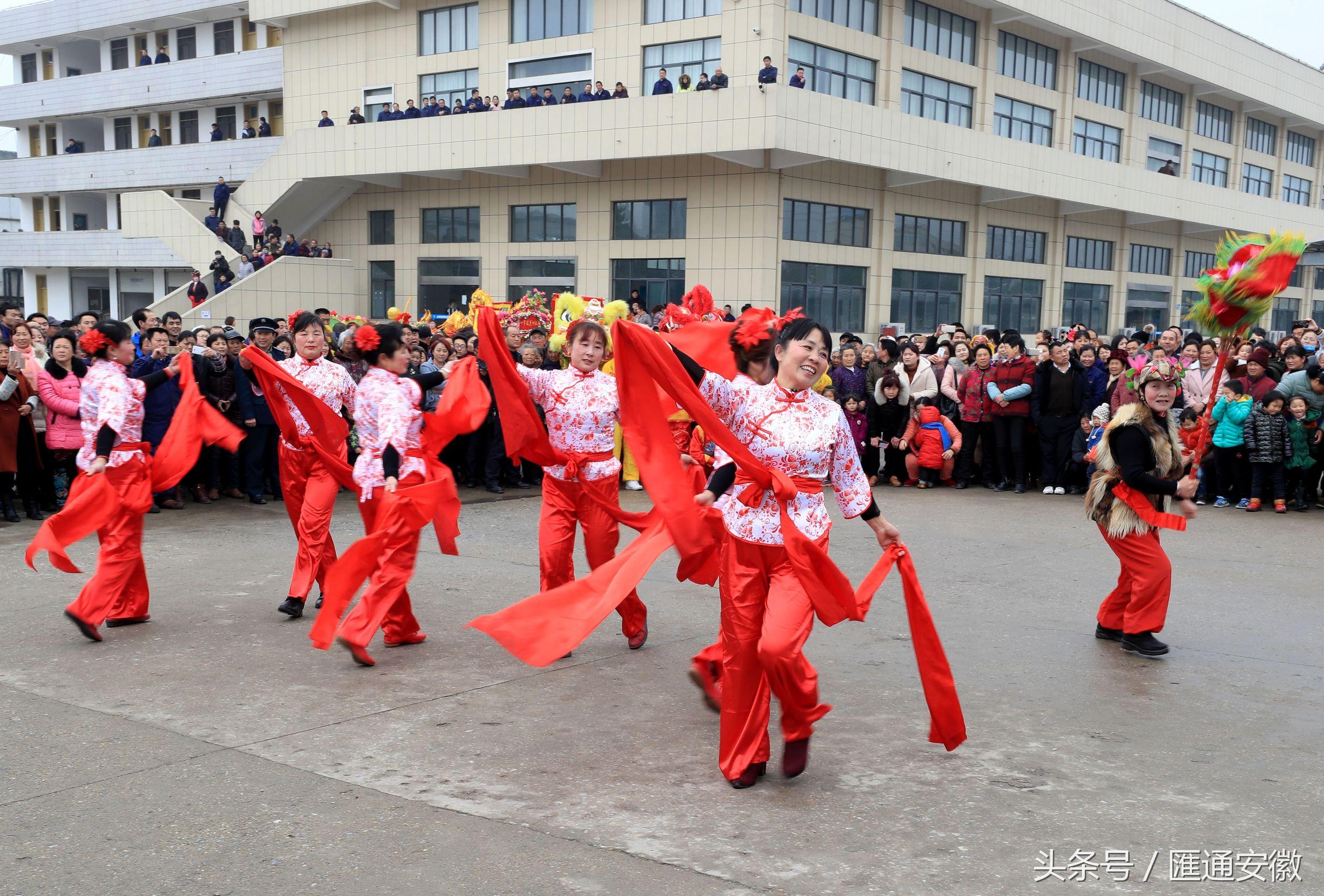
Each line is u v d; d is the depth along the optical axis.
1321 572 8.29
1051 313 32.00
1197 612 7.08
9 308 10.52
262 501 11.28
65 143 38.31
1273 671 5.83
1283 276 4.88
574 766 4.41
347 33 29.44
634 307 20.12
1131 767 4.45
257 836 3.75
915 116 24.52
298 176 28.23
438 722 4.91
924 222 27.70
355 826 3.83
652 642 6.32
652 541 4.77
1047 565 8.54
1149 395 5.96
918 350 13.17
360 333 5.91
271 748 4.57
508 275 27.50
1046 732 4.86
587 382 5.91
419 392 6.13
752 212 23.70
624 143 23.36
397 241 29.14
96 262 35.31
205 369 10.91
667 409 5.09
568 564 6.00
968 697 5.34
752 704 4.25
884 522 4.44
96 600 6.19
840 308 25.95
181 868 3.52
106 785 4.16
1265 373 11.73
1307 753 4.63
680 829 3.84
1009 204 30.05
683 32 24.11
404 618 6.11
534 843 3.72
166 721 4.88
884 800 4.11
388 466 5.75
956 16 27.48
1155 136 34.53
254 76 32.16
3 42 37.28
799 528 4.21
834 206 25.38
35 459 9.91
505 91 26.92
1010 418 12.65
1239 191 38.28
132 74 34.66
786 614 4.11
